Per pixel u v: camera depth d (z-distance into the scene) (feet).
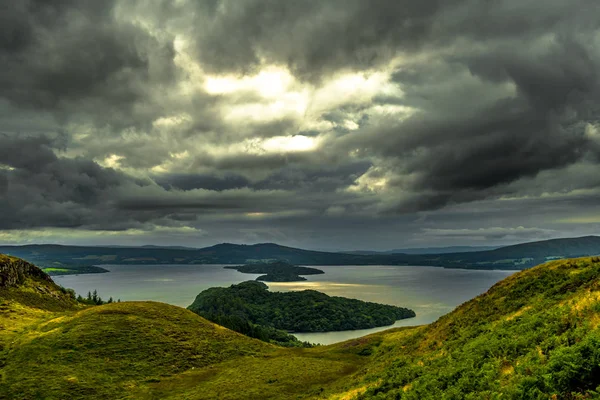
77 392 179.42
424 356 126.11
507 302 134.51
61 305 399.65
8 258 424.87
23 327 268.41
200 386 194.90
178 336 269.03
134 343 244.22
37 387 179.52
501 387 64.59
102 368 208.64
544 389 55.57
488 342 95.91
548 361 62.13
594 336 59.47
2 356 214.90
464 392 72.28
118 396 181.78
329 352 273.33
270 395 172.76
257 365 231.30
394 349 173.17
